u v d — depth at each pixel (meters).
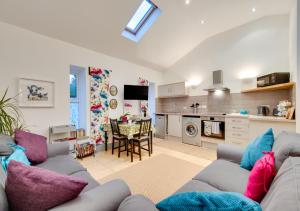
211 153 3.64
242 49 4.11
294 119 2.58
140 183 2.28
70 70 3.64
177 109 5.51
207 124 4.09
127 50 4.14
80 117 3.77
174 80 5.59
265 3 3.23
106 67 4.07
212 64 4.68
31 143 1.84
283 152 1.16
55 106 3.09
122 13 3.08
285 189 0.62
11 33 2.57
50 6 2.51
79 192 0.85
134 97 4.47
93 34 3.30
